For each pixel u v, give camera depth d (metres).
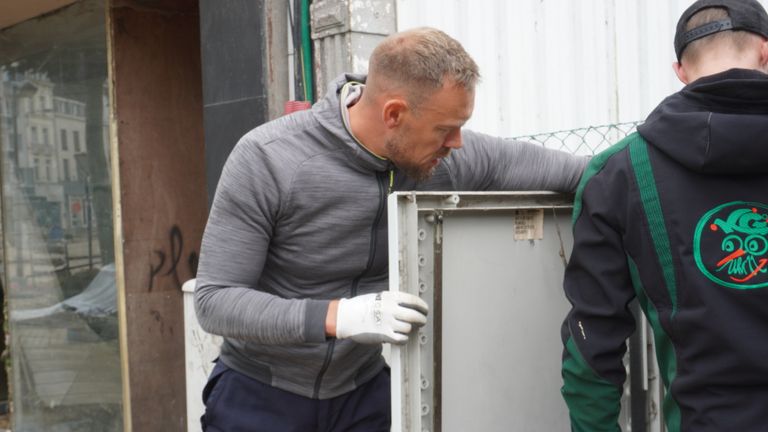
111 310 4.82
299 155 1.99
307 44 3.58
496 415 2.05
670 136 1.68
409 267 1.85
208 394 2.31
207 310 1.98
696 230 1.66
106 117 4.71
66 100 5.06
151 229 4.70
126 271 4.62
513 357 2.08
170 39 4.74
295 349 2.13
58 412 5.37
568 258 2.20
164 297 4.74
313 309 1.87
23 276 5.63
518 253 2.09
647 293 1.76
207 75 3.83
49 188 5.29
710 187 1.67
